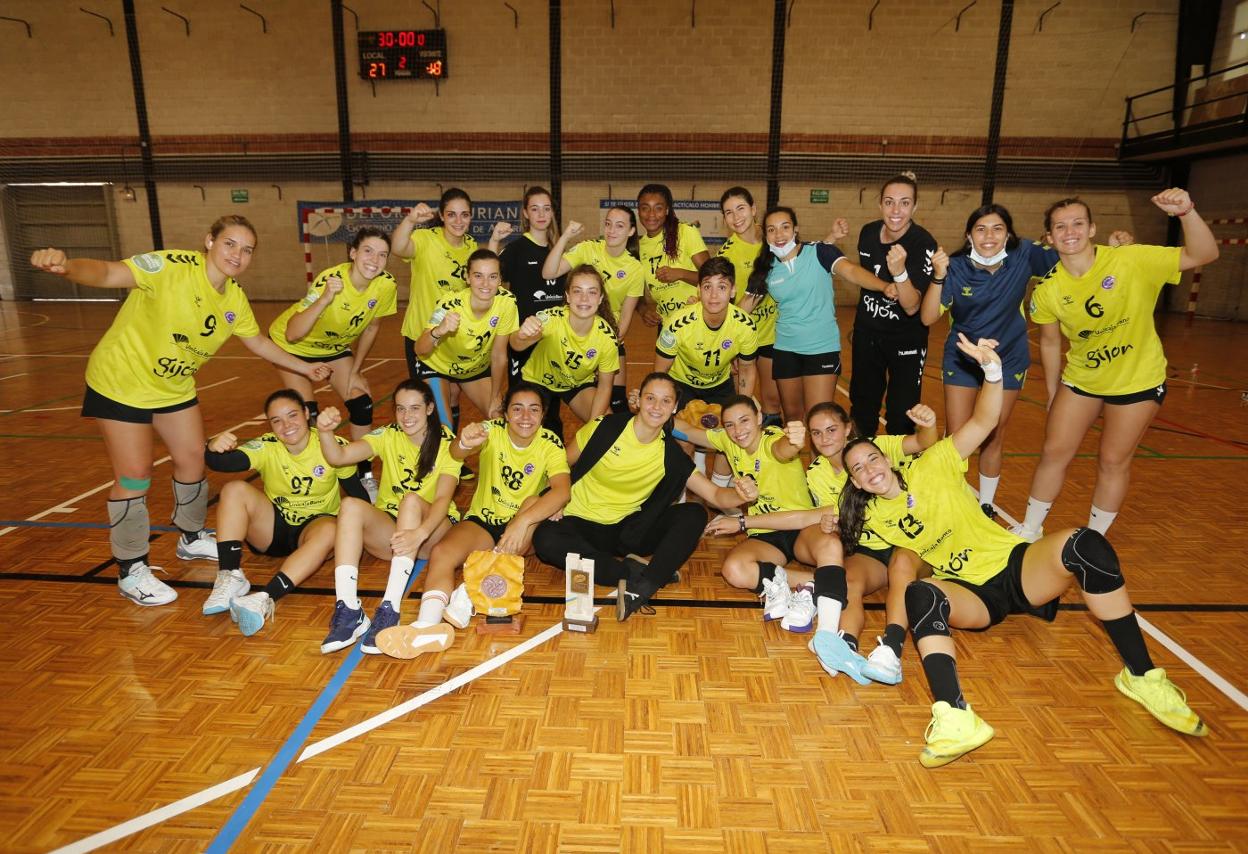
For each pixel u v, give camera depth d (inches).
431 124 637.9
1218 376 366.3
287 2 621.3
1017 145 623.5
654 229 208.1
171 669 117.6
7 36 641.0
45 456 228.5
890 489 122.3
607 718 107.0
